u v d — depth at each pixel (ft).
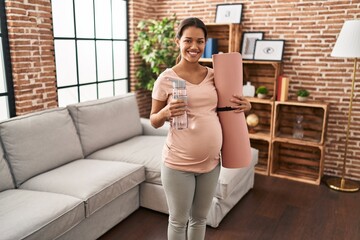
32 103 10.06
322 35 12.04
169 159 5.56
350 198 10.73
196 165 5.46
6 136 7.85
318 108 12.48
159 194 9.16
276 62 12.16
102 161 9.25
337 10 11.66
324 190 11.36
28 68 9.80
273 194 10.94
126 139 11.43
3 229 5.79
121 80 14.78
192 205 6.02
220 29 13.82
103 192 7.67
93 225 7.76
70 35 11.75
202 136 5.34
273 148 12.63
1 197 7.07
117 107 11.25
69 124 9.46
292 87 12.93
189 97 5.29
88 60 12.75
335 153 12.56
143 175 9.16
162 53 13.82
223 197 8.43
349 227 8.91
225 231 8.57
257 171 13.02
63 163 8.97
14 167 7.86
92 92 13.14
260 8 12.97
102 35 13.33
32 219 6.15
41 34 10.12
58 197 7.05
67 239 7.03
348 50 10.21
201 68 5.72
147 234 8.39
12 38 9.27
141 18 14.98
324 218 9.37
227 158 5.98
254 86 13.44
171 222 5.87
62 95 11.74
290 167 13.41
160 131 12.16
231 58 5.61
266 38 13.07
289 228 8.81
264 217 9.37
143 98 15.79
